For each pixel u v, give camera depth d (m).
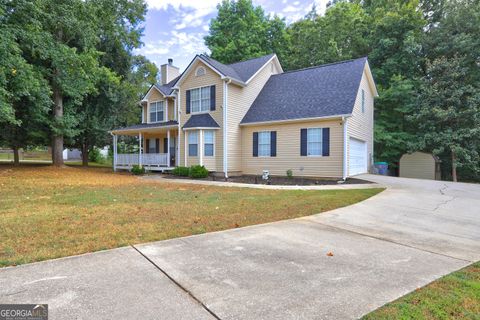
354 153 14.78
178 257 3.56
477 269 3.31
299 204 7.28
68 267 3.18
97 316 2.22
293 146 14.75
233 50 27.19
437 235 4.75
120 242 4.08
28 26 13.43
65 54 15.66
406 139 19.33
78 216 5.63
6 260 3.33
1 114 12.10
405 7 20.73
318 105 14.35
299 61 26.27
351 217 5.98
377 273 3.15
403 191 9.73
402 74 20.72
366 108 17.25
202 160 15.99
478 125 16.77
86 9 16.92
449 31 19.19
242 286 2.79
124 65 24.44
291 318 2.24
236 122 16.47
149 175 16.95
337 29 24.12
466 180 20.02
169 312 2.30
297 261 3.49
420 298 2.58
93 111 22.98
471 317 2.28
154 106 21.08
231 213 6.16
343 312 2.33
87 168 21.83
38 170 16.77
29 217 5.49
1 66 11.61
